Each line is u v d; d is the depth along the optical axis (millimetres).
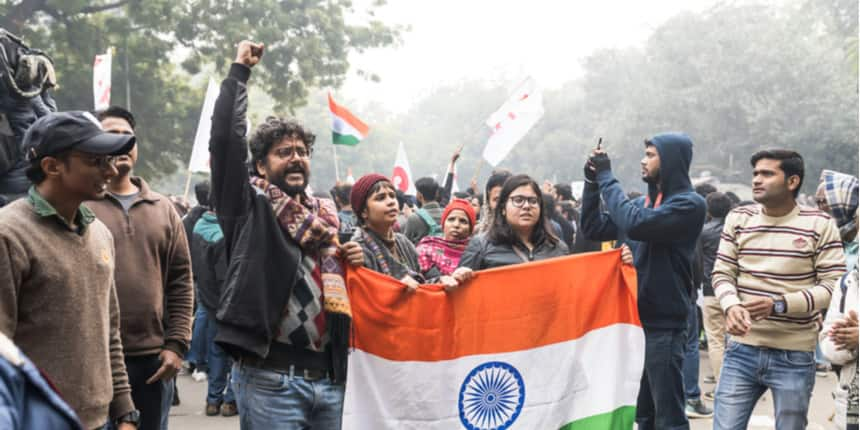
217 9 29812
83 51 28750
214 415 7746
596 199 5652
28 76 4230
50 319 3072
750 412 4996
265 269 3750
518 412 4816
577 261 4973
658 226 5113
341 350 3947
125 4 29781
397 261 4699
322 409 3973
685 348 5410
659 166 5352
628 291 5055
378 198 4645
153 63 30219
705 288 8781
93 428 3170
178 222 4293
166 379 4102
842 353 4305
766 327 4844
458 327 4688
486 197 6188
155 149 31328
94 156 3100
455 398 4672
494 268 4988
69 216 3182
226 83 3797
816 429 7230
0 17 27688
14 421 1575
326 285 3930
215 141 3750
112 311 3467
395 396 4523
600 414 4973
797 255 4797
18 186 4258
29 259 3031
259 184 3893
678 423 5324
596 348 5008
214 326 7660
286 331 3822
